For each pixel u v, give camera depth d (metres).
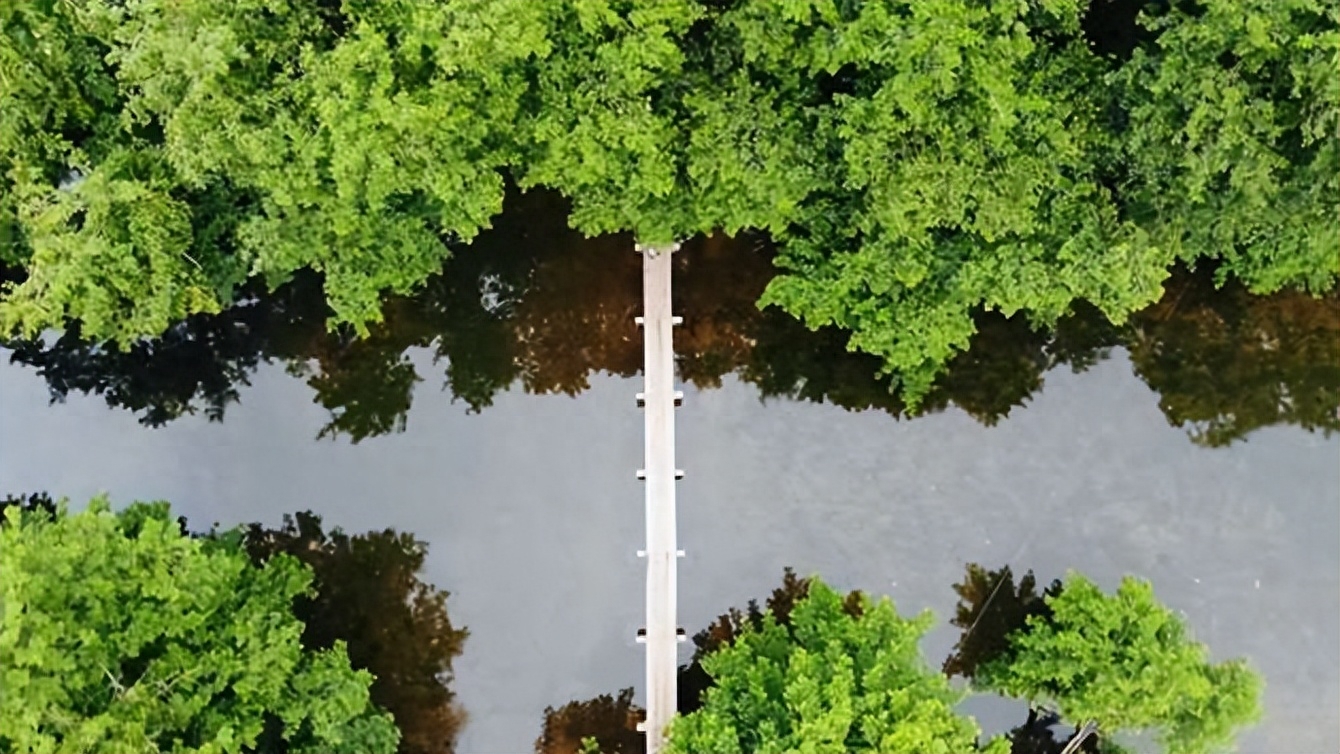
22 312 16.17
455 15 14.68
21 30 16.05
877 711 16.11
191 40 14.88
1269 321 20.66
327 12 16.06
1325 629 20.44
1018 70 16.69
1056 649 18.02
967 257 17.42
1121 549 20.61
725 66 16.95
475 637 20.48
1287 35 14.95
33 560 15.16
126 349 17.47
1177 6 16.86
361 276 17.52
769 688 17.05
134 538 17.62
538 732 20.34
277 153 15.54
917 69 15.20
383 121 14.77
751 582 20.52
